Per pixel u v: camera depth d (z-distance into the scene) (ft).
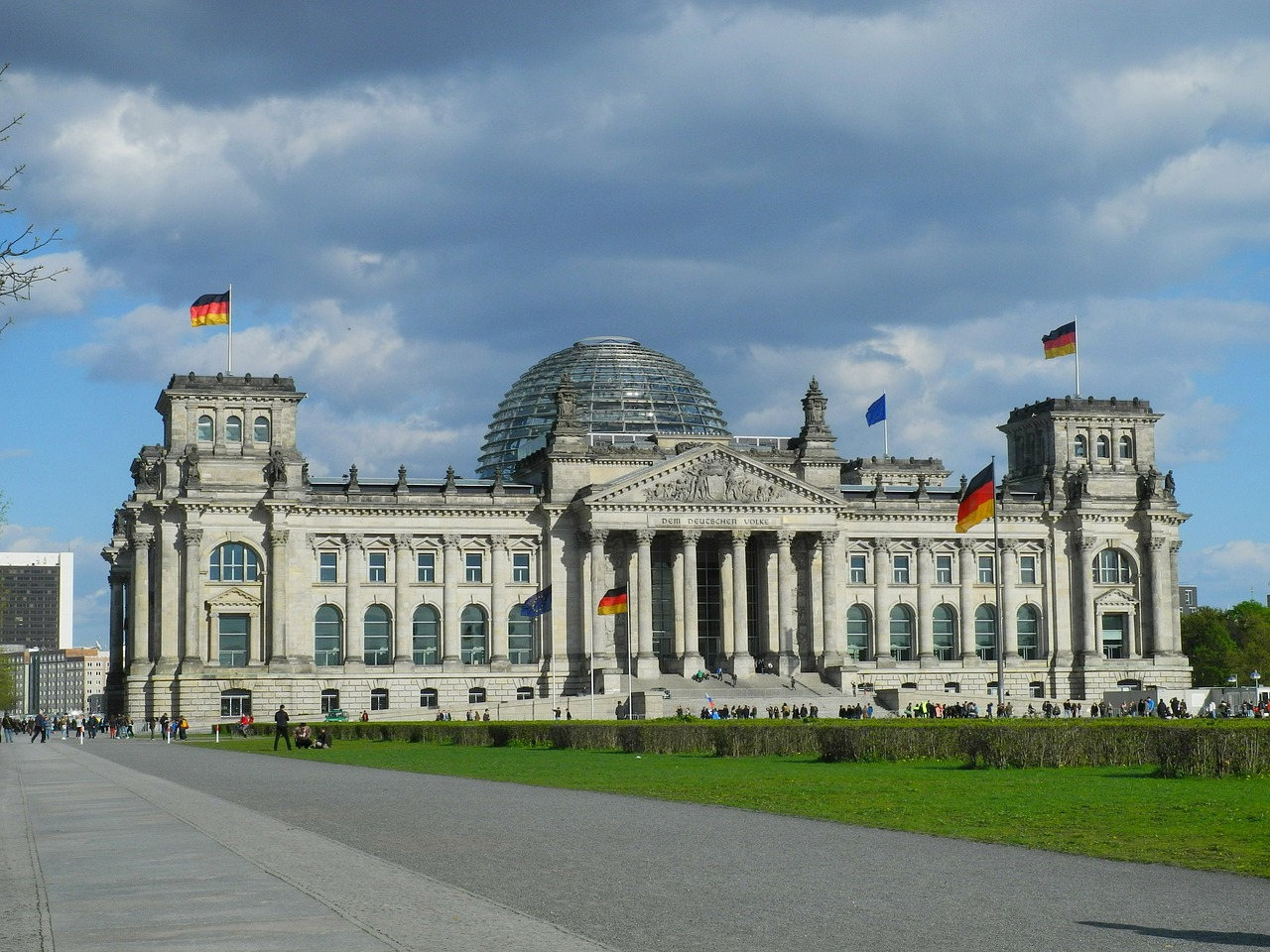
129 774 320.50
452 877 137.80
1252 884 132.16
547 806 212.43
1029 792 221.87
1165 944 105.40
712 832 173.99
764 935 108.88
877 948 104.22
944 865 144.46
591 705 635.25
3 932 110.01
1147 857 148.46
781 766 304.71
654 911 118.83
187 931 109.19
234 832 177.88
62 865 148.36
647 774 284.20
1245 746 251.60
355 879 135.33
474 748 444.96
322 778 290.35
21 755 452.76
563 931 109.60
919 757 310.65
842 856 151.33
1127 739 287.07
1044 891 128.67
